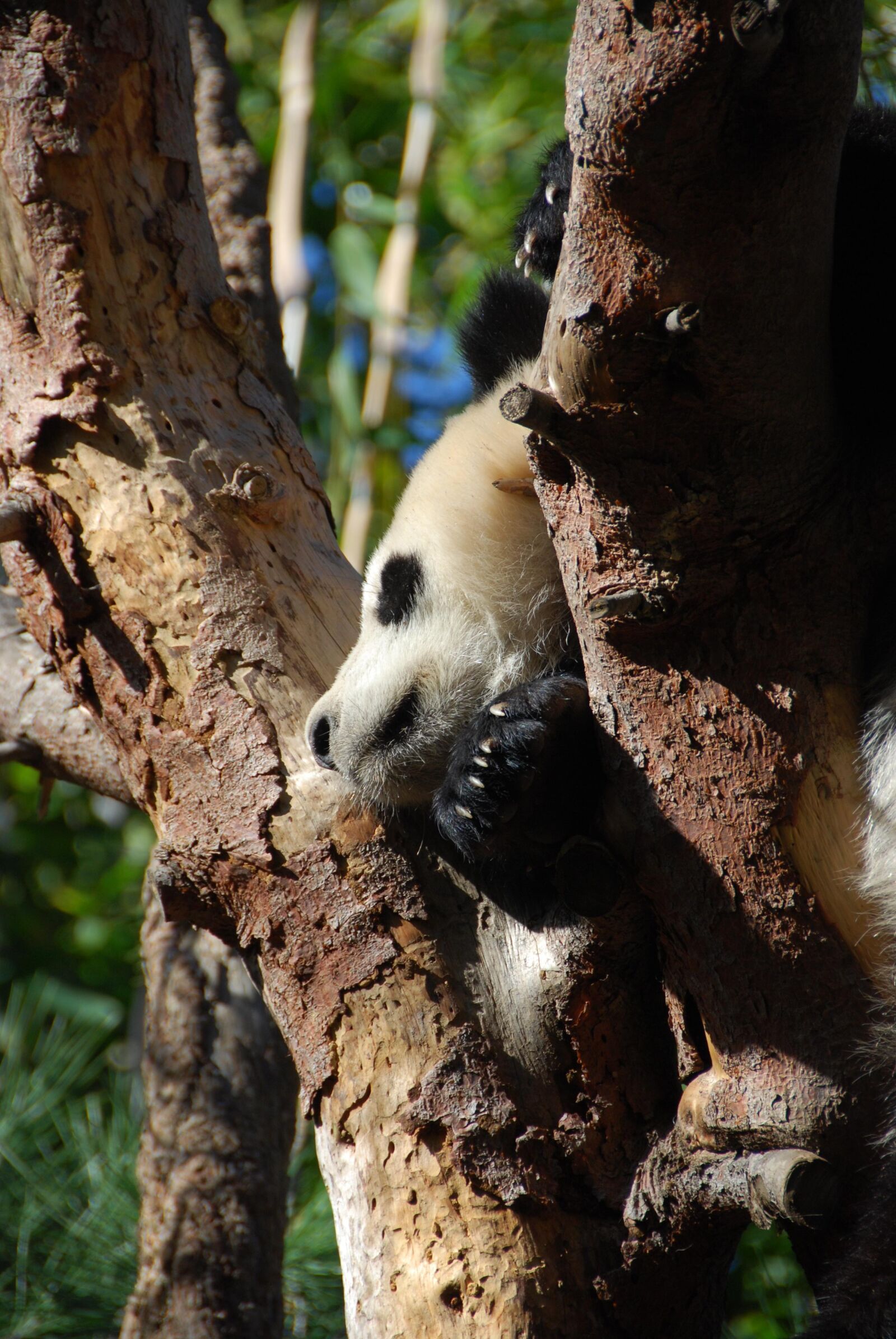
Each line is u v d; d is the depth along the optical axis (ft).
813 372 11.51
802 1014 13.02
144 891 25.27
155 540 16.66
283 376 27.07
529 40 41.86
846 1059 12.94
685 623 12.64
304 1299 28.55
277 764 15.61
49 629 16.96
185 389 17.63
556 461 12.26
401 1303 13.57
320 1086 14.62
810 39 9.18
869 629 13.26
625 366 10.93
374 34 43.62
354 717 15.97
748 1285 31.96
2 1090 31.89
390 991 14.53
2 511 16.56
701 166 9.89
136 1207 29.22
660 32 9.34
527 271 17.61
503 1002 14.48
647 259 10.47
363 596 18.07
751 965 13.10
